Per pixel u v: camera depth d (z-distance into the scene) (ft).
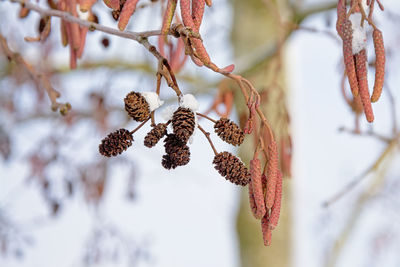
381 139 2.65
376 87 1.89
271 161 1.89
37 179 3.59
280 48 3.26
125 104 1.90
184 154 1.89
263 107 2.99
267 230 1.89
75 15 2.27
